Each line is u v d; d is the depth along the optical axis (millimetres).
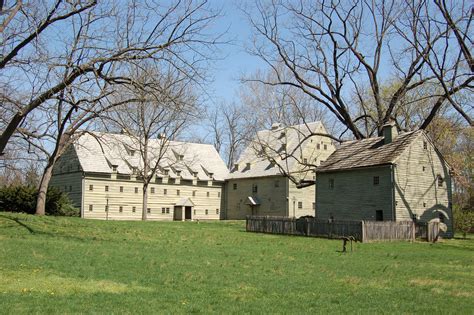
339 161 44250
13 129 22859
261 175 67812
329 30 48656
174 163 67500
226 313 10492
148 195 68438
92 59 22906
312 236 35344
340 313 10828
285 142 66500
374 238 32625
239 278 15086
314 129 67188
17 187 40812
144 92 24484
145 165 58812
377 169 39719
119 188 65938
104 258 18344
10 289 12281
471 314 11094
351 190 41781
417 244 31750
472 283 15695
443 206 40938
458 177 46844
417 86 49531
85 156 64250
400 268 18953
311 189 65562
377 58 48812
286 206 63531
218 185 75062
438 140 55969
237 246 25906
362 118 55312
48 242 22781
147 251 21406
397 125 48844
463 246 31516
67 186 65812
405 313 11016
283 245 27672
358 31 48562
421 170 40062
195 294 12414
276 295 12648
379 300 12391
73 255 18766
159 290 12773
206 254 21281
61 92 23453
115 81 23875
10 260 16812
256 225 39594
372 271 17797
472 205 57188
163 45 23703
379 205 39219
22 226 28719
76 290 12453
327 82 49438
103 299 11469
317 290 13555
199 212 72812
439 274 17594
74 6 22375
